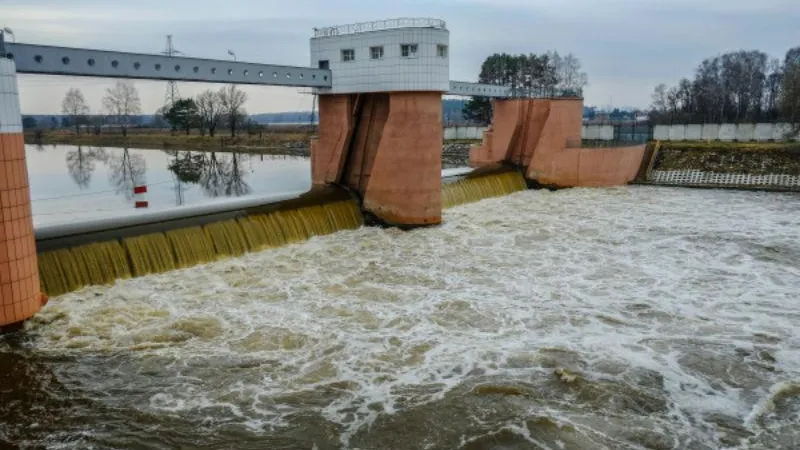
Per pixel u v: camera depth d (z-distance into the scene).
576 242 30.44
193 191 48.44
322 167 35.22
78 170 66.44
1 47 17.08
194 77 26.27
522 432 13.42
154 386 14.88
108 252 21.11
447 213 37.16
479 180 43.81
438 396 14.81
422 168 32.00
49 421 13.33
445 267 25.45
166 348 16.78
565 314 20.34
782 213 39.03
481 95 47.66
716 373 16.34
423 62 30.78
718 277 24.83
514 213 37.97
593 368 16.41
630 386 15.51
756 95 106.50
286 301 20.67
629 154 52.84
